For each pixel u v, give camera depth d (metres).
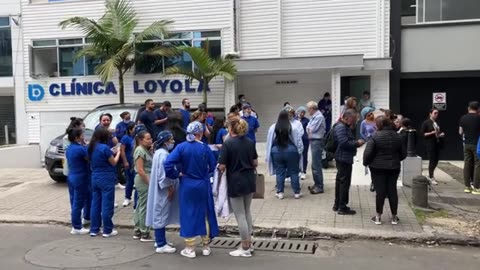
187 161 6.02
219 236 7.22
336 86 14.56
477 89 15.09
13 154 16.56
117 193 10.15
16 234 7.38
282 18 15.94
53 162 11.17
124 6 16.28
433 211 8.18
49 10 17.72
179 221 6.28
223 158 6.03
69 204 9.30
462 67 14.94
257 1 16.05
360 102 15.69
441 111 15.32
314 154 9.60
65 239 7.06
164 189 6.25
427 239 6.70
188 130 6.05
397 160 7.30
